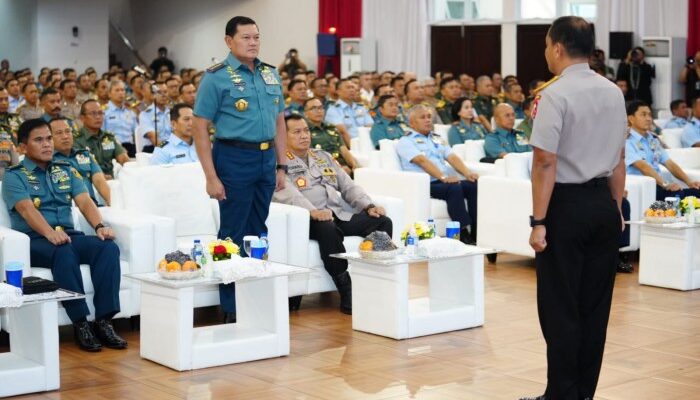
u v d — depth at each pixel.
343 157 9.15
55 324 4.42
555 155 3.73
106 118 11.40
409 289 6.65
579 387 3.96
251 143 5.29
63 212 5.50
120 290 5.36
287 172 6.32
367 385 4.50
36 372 4.38
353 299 5.56
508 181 7.40
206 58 21.42
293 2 19.67
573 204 3.77
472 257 5.60
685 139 9.70
